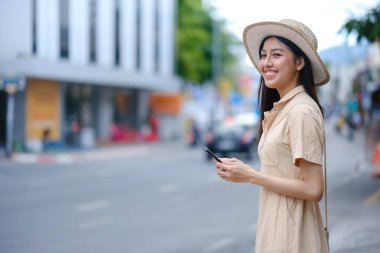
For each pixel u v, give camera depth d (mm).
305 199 2783
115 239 8836
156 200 13234
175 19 42375
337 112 57812
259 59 3166
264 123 2947
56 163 23312
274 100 3211
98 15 32094
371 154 21984
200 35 44344
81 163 23703
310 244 2818
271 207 2855
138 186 15969
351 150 29047
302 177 2766
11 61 26297
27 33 26625
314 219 2861
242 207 12109
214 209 11867
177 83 39156
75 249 8141
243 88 72188
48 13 28125
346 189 13883
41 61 26766
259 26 2943
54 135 29031
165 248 8164
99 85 33594
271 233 2834
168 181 17219
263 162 2875
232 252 7879
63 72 28109
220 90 56344
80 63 30203
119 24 34312
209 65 50219
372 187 14234
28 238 8938
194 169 21219
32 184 16344
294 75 2943
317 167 2727
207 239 8781
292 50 2898
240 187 15680
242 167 2805
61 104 29531
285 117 2820
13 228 9766
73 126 30359
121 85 33844
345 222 9391
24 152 26500
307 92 2906
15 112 27266
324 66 2889
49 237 9008
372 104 21984
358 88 27969
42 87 28312
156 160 25547
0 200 13141
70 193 14445
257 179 2781
